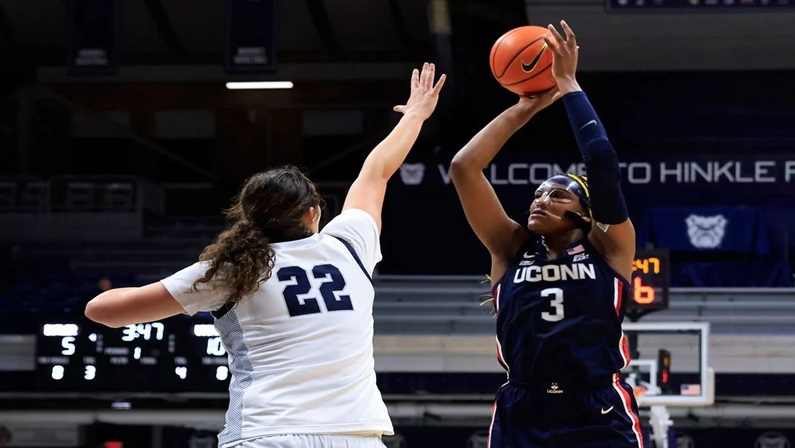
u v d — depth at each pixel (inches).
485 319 622.2
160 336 566.9
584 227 171.5
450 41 714.2
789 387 577.0
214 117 903.1
